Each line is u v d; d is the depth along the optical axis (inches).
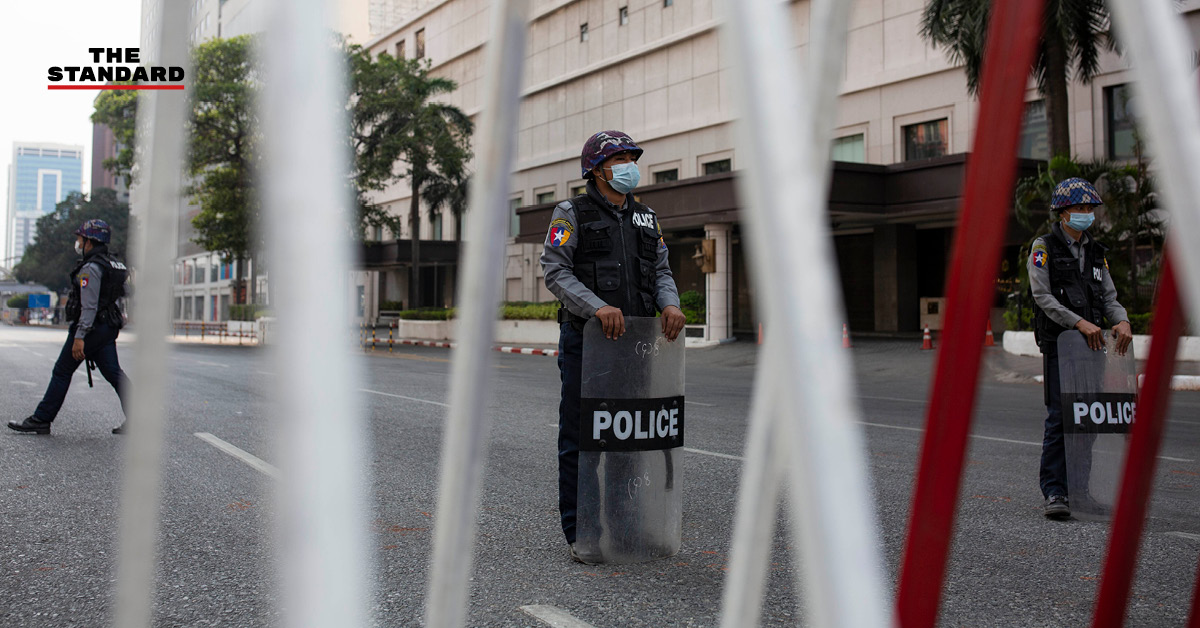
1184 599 115.4
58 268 3078.2
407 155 1231.5
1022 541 146.1
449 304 1647.4
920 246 983.0
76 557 135.6
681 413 138.7
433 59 1535.4
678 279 1233.4
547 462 220.7
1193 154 15.1
